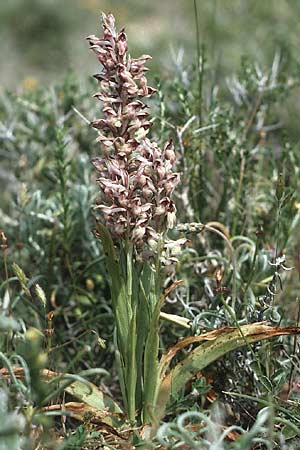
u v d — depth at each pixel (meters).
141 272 2.39
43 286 3.24
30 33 8.41
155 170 2.25
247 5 7.14
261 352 2.67
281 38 5.94
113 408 2.44
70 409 2.40
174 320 2.55
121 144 2.26
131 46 7.26
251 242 3.05
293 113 4.61
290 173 3.53
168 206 2.26
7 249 3.47
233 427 2.13
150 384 2.38
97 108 3.86
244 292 2.81
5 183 4.17
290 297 3.29
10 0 8.66
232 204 3.36
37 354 1.95
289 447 2.30
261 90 3.78
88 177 3.49
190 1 8.59
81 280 3.29
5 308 2.75
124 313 2.37
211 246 3.37
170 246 2.32
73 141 3.96
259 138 3.76
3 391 2.20
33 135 4.02
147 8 8.92
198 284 3.10
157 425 2.20
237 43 6.43
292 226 3.19
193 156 3.25
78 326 3.11
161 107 3.23
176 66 3.88
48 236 3.35
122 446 2.32
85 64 7.57
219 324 2.71
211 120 3.42
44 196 3.73
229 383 2.70
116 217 2.25
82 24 8.70
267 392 2.49
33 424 2.30
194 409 2.42
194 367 2.40
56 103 4.02
